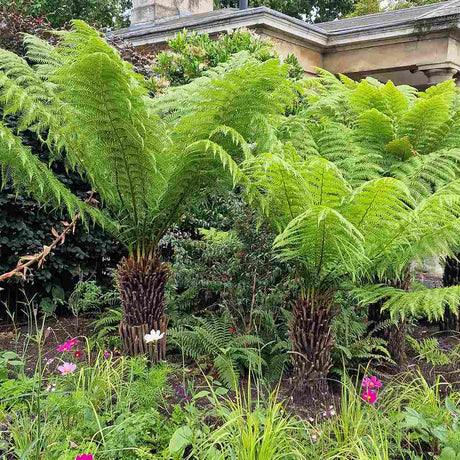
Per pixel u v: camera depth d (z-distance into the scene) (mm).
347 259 2834
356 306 3902
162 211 3262
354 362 3416
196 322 3883
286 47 9125
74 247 4520
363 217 2760
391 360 3326
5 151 2906
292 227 2756
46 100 3242
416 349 3877
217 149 2684
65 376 2857
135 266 3244
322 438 2387
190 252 4336
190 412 2553
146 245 3318
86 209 3066
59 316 4570
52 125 2979
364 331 3623
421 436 2459
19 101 2727
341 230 2686
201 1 12672
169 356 3549
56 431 2320
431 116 3662
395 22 8922
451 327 4340
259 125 3180
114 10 15609
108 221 3148
